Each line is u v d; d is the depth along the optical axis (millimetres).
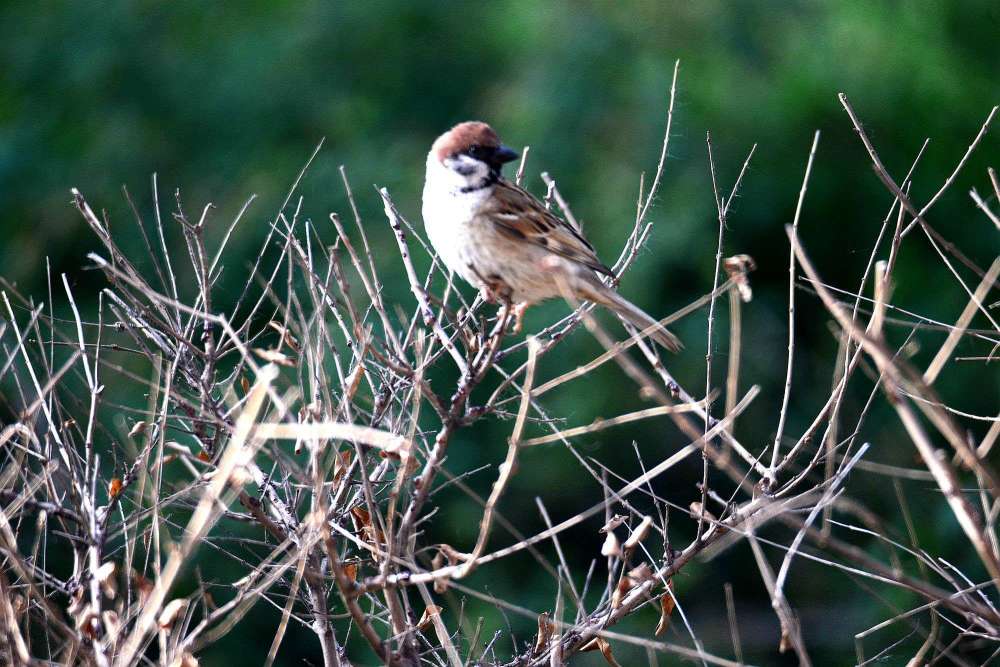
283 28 17562
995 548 5500
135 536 6047
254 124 17047
